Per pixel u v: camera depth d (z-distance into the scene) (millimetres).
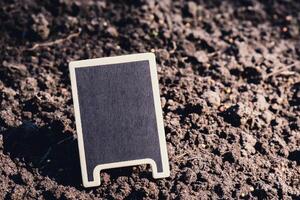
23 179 464
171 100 520
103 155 438
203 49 609
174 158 473
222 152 480
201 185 456
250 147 487
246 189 458
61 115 504
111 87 442
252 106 525
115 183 457
